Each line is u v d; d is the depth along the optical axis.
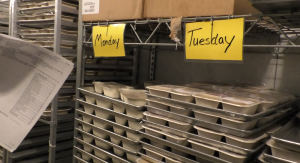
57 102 1.33
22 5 1.49
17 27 1.53
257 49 1.21
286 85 1.13
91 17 1.14
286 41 1.13
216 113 0.78
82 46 1.22
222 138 0.84
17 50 0.76
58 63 0.78
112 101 1.06
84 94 1.23
